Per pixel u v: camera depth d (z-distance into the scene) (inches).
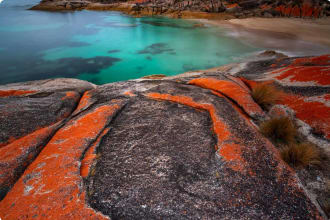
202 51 1182.9
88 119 176.6
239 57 1032.8
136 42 1438.2
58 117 201.5
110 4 3127.5
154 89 244.8
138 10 2704.2
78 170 121.9
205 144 145.6
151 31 1748.3
